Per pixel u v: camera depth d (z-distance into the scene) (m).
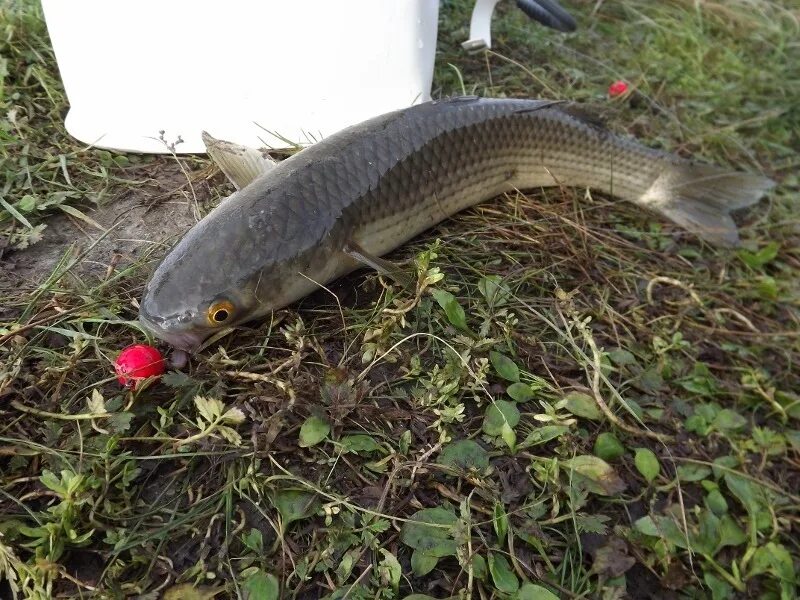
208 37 0.47
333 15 0.49
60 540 0.30
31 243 0.45
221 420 0.35
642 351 0.51
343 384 0.38
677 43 0.96
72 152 0.51
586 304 0.52
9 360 0.37
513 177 0.57
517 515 0.37
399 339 0.42
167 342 0.37
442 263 0.49
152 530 0.32
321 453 0.36
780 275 0.66
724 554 0.43
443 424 0.39
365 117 0.54
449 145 0.50
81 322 0.39
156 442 0.35
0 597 0.29
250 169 0.46
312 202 0.41
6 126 0.51
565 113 0.58
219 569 0.32
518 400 0.42
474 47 0.73
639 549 0.40
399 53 0.54
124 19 0.46
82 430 0.34
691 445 0.47
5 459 0.33
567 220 0.57
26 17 0.61
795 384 0.57
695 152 0.76
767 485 0.47
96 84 0.50
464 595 0.33
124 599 0.30
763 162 0.79
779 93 0.92
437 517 0.35
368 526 0.34
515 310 0.48
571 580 0.36
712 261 0.63
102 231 0.47
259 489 0.34
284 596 0.32
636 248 0.60
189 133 0.52
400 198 0.46
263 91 0.50
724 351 0.56
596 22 0.96
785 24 1.11
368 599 0.32
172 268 0.37
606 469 0.40
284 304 0.41
